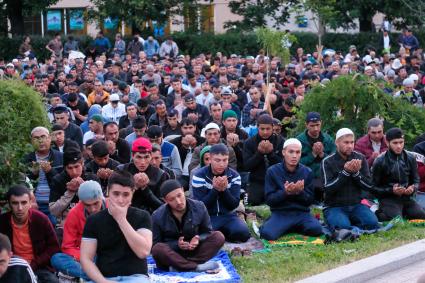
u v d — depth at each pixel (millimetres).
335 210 11578
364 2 37438
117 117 18938
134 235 7871
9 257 7840
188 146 13914
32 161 10945
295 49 36281
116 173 7949
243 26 37719
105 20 36250
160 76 24922
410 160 11992
